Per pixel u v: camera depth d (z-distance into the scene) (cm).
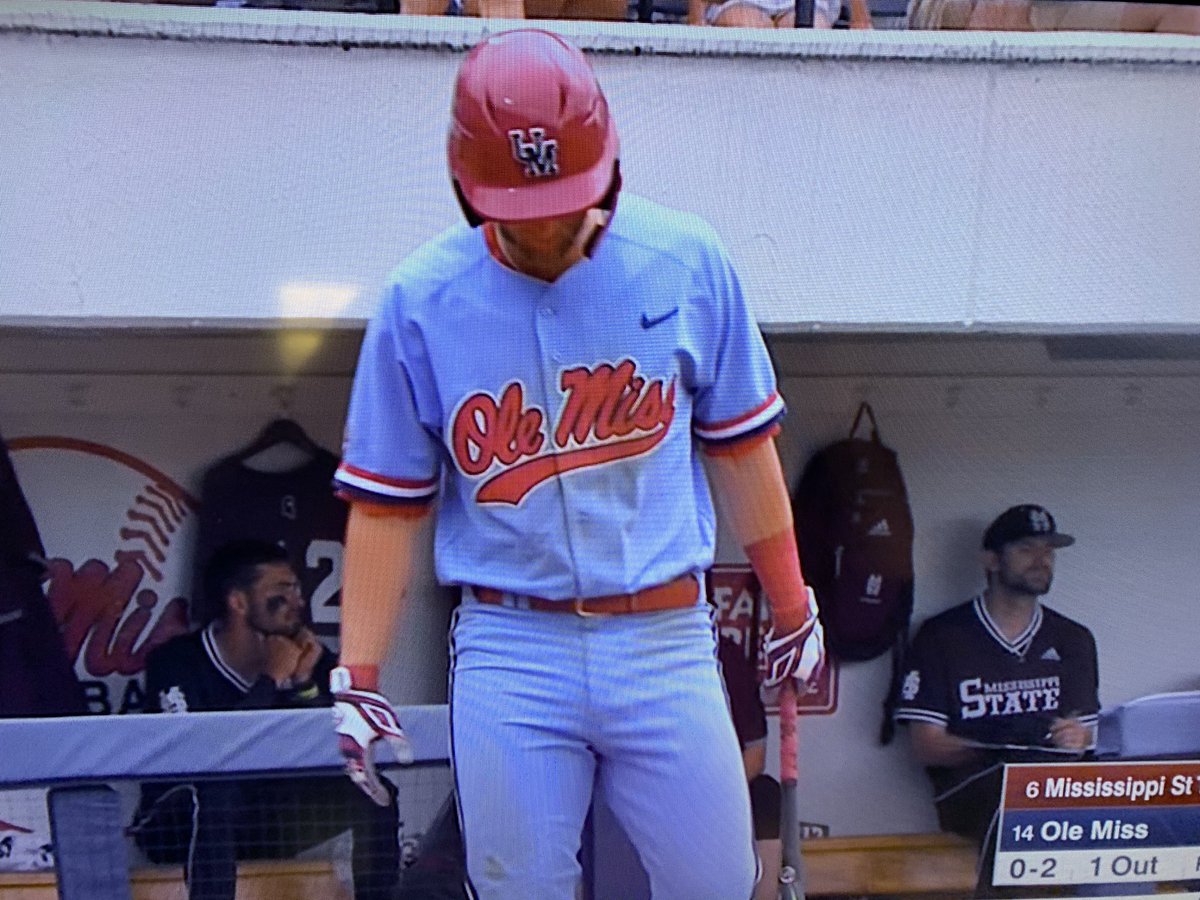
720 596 262
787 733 177
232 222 175
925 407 273
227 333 213
